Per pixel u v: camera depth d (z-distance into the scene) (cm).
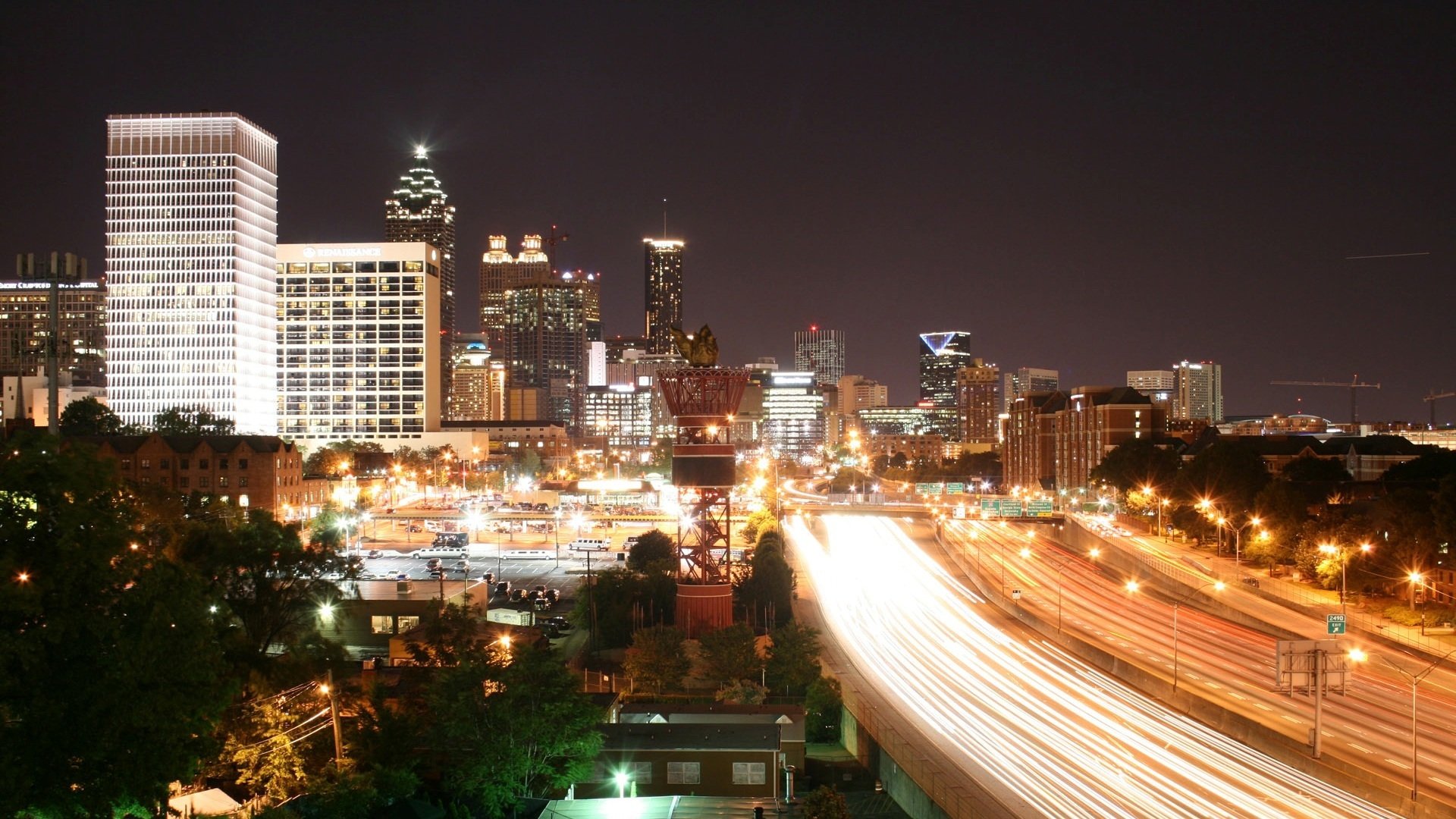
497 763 7800
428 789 8088
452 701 8044
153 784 5381
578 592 15688
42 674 5134
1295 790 8438
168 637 5550
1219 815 7856
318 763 7819
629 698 11581
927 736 9944
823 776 10006
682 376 15338
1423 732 9825
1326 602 15975
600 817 7831
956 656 13700
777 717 9925
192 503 14900
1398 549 15575
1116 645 13838
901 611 16862
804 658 11850
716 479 15312
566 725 8025
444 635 10369
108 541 5459
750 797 8594
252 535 9756
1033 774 8756
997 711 10900
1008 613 16775
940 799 8188
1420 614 14525
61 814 5162
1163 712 10944
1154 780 8681
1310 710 10562
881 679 12356
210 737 6069
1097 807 7994
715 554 19112
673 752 8769
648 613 15388
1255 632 14725
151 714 5303
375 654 13250
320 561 10075
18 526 5312
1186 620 15612
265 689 7962
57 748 5156
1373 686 11588
